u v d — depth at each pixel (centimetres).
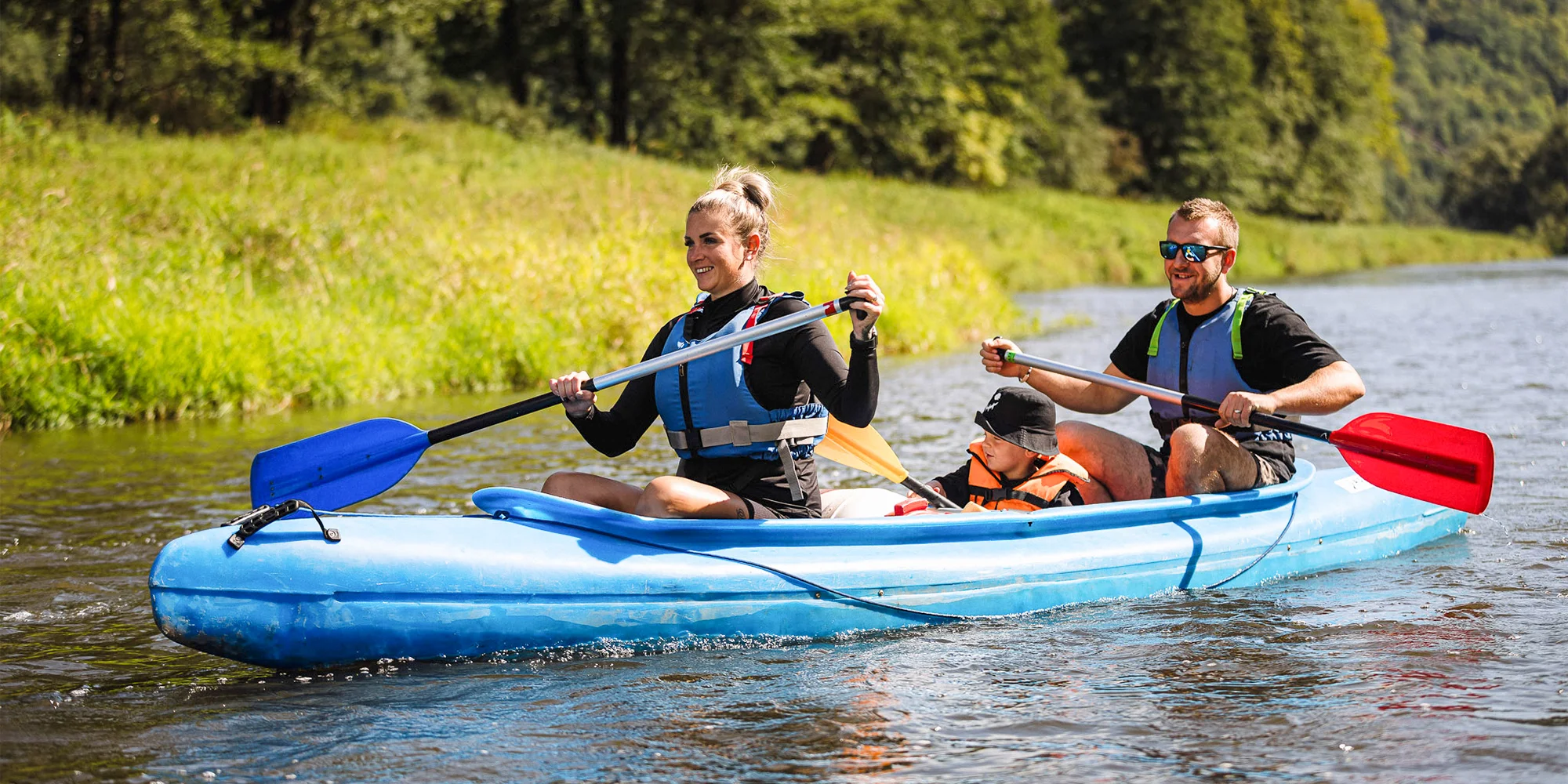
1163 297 2745
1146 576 464
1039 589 443
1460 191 9262
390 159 2395
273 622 364
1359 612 434
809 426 423
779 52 4444
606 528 405
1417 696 343
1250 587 477
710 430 419
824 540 422
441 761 305
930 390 1123
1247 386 502
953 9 5397
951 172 5375
